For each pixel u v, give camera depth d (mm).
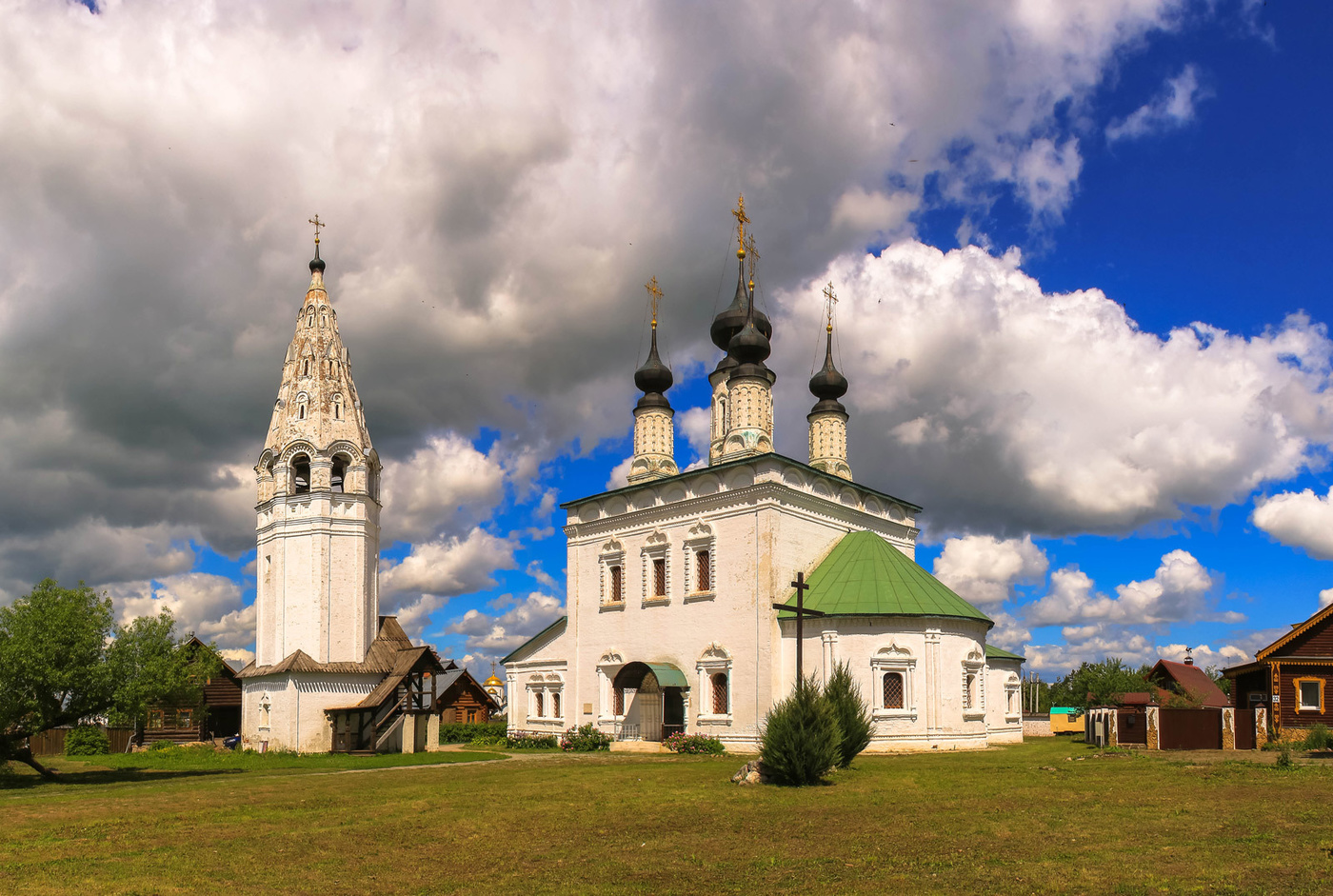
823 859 16516
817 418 58938
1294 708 41219
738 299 59375
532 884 15172
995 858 16141
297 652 46781
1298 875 14172
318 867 16703
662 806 23469
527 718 54562
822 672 41531
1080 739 50594
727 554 45219
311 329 51438
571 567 52906
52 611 31797
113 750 54906
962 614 42812
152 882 15727
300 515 48406
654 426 59312
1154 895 13367
